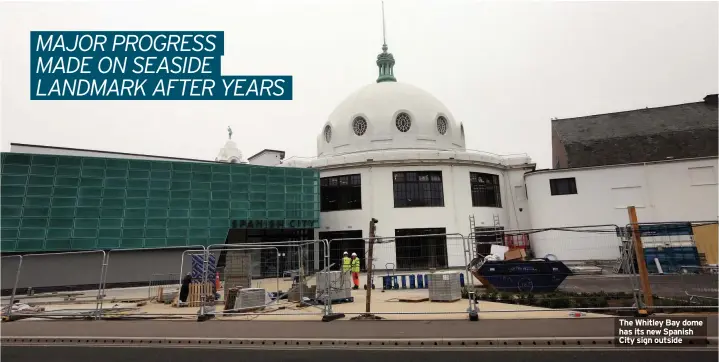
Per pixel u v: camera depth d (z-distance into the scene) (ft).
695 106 114.52
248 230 105.81
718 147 99.50
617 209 96.63
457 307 44.86
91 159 84.38
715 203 90.53
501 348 27.48
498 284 54.24
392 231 99.30
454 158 104.68
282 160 123.54
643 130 111.55
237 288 49.85
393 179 102.99
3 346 32.58
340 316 40.27
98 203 83.41
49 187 80.64
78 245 80.59
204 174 93.15
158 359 27.61
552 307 42.37
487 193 109.60
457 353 26.63
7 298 68.49
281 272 70.44
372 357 26.40
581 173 100.73
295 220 99.14
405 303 49.98
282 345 30.45
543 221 102.27
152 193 87.92
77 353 29.76
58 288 78.02
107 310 49.55
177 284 84.79
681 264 65.87
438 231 99.76
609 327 31.37
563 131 122.01
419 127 116.16
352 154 106.93
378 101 119.55
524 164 114.62
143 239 85.35
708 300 40.24
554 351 26.32
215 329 36.70
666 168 95.09
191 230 89.56
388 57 138.92
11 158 79.20
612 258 78.28
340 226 103.14
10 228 76.89
